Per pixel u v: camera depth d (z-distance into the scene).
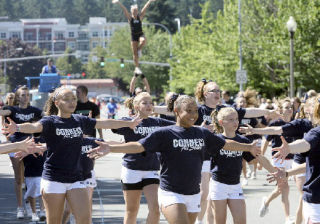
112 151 6.89
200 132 7.22
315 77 40.09
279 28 39.66
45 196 7.78
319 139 6.43
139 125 8.93
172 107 8.56
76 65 181.12
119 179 17.03
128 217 8.98
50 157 7.77
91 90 158.00
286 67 41.41
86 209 7.72
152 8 119.94
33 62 135.62
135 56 13.93
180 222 6.89
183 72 56.91
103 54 169.38
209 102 10.05
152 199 8.59
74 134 7.82
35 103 29.36
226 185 8.16
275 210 12.12
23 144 7.45
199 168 7.16
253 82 43.22
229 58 43.53
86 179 9.36
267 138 12.96
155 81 94.94
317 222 6.46
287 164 12.09
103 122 8.13
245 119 13.90
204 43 50.72
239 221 8.09
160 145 7.01
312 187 6.50
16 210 12.39
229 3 45.72
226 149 7.46
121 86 115.56
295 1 39.44
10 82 134.25
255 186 15.56
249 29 43.00
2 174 18.41
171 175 7.05
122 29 105.75
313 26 39.16
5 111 11.89
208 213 9.48
